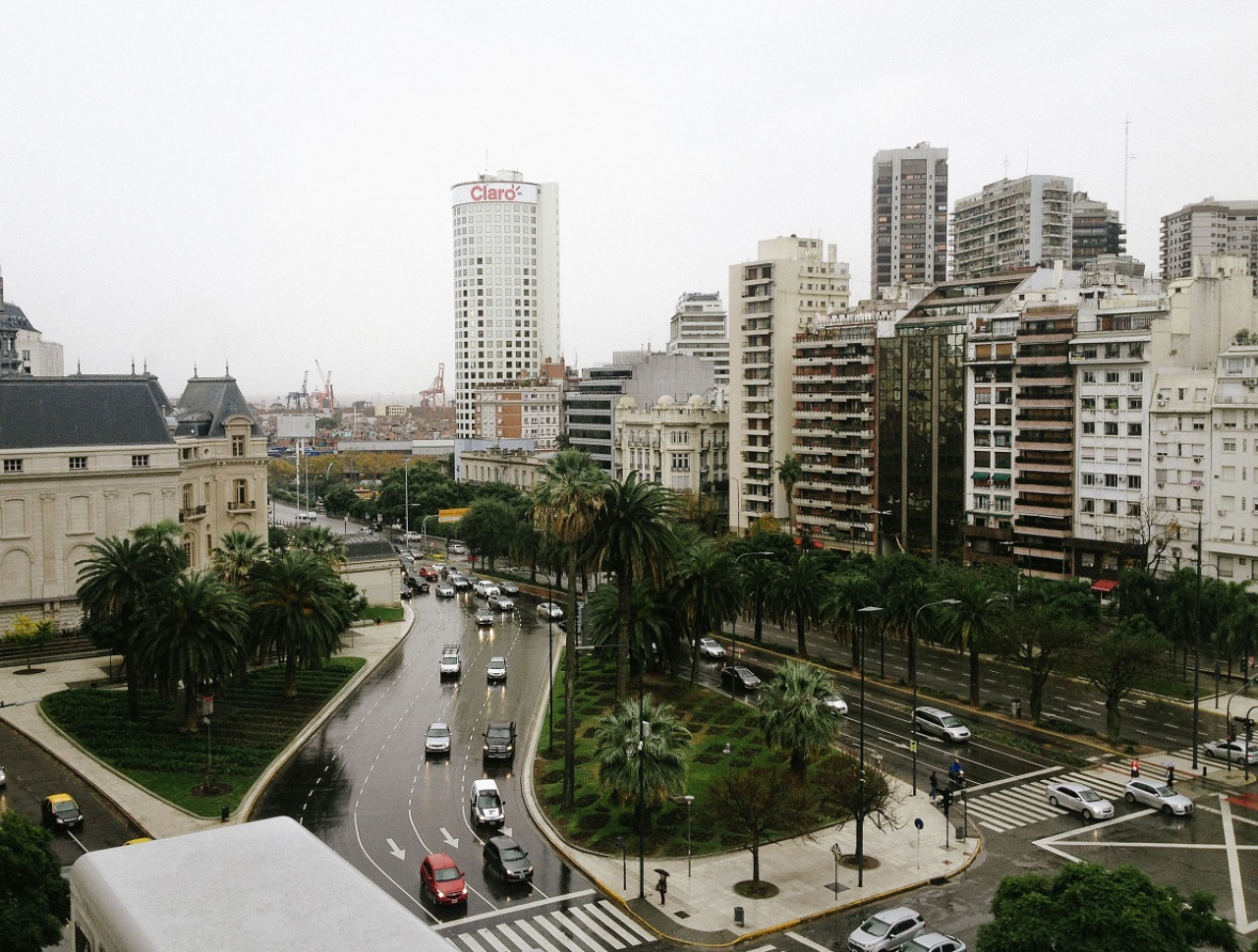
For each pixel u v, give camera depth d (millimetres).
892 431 176625
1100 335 145375
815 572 118312
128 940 16781
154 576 91188
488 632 137000
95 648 116500
